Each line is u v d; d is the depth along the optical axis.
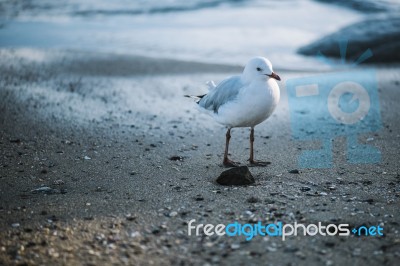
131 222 1.46
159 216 1.50
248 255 1.34
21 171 1.77
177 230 1.43
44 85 2.54
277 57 3.30
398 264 1.31
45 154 1.90
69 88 2.53
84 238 1.39
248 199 1.58
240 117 1.75
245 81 1.74
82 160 1.86
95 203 1.56
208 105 1.84
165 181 1.71
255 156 1.93
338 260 1.32
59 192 1.63
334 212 1.51
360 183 1.70
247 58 3.26
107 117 2.25
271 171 1.79
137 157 1.90
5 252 1.34
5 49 3.25
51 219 1.47
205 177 1.75
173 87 2.66
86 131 2.10
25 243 1.37
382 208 1.54
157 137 2.09
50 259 1.32
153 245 1.38
